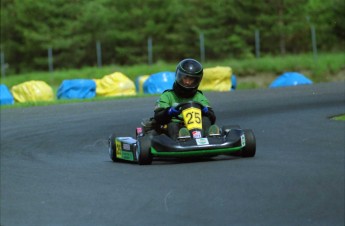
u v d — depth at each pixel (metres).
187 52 154.50
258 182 23.22
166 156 28.31
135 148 29.88
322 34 137.38
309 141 34.38
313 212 19.06
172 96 30.42
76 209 22.09
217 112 53.12
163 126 30.50
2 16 167.62
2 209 23.17
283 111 50.25
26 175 30.02
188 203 21.12
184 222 19.12
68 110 60.31
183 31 154.38
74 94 77.88
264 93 67.62
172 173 26.22
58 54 164.88
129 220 19.95
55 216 21.47
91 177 27.64
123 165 30.39
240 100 61.69
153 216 20.11
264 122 44.53
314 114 46.47
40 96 77.94
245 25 145.88
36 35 158.00
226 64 118.12
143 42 160.00
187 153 27.58
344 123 40.53
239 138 28.08
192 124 28.61
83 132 46.03
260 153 30.83
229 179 24.05
